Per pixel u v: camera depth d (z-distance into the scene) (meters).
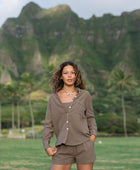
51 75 3.09
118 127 70.12
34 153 13.05
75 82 3.08
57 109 2.87
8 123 110.81
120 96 154.00
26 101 130.88
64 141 2.75
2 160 12.00
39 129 83.69
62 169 2.76
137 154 16.39
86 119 2.96
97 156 15.29
